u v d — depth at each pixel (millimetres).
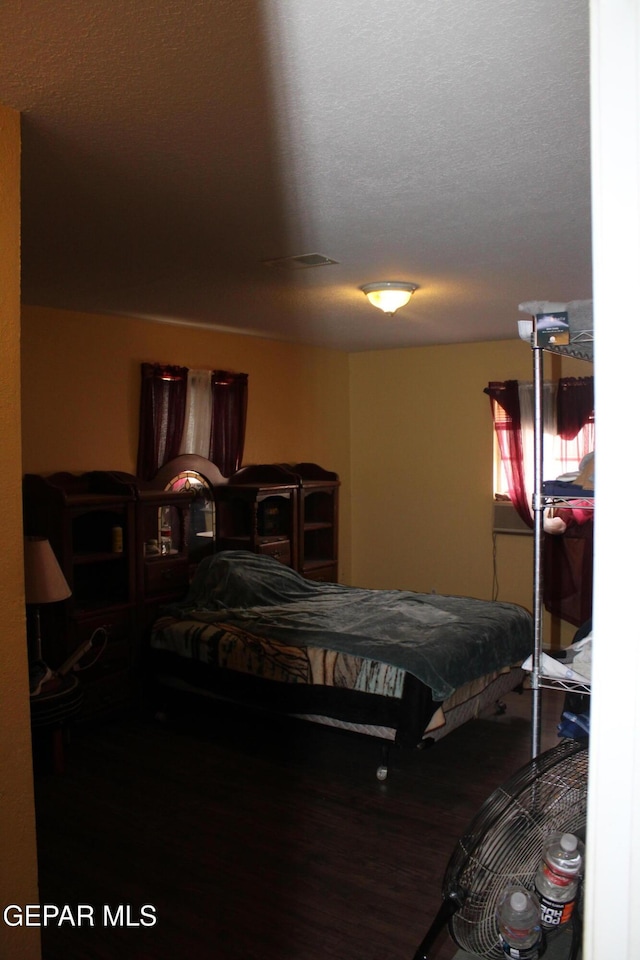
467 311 4488
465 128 1842
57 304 4230
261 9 1301
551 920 1425
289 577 4996
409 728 3475
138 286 3730
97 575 4609
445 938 2424
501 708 4512
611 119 655
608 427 663
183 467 5094
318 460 6414
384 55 1471
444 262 3246
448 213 2543
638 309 648
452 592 6230
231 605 4625
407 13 1315
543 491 1814
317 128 1837
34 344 4281
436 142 1930
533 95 1660
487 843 1506
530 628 4441
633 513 658
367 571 6648
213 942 2404
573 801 1585
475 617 4266
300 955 2346
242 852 2951
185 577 4848
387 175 2166
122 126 1822
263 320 4844
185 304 4246
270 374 5895
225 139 1902
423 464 6328
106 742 4086
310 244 2939
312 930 2469
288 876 2779
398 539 6492
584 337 1746
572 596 5480
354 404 6672
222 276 3496
